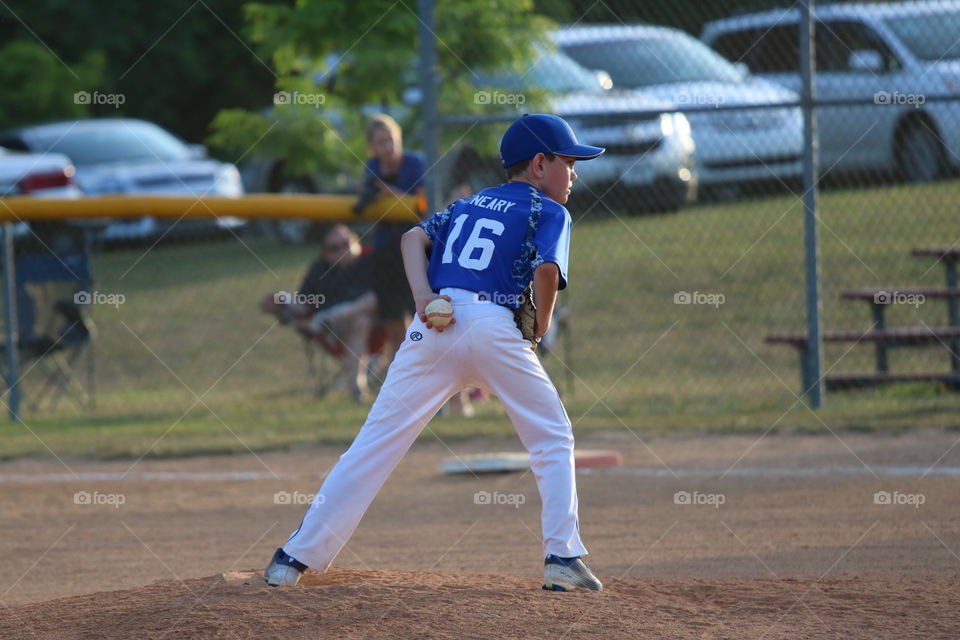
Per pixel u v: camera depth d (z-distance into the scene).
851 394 34.19
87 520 23.48
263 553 20.41
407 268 15.02
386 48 45.59
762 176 50.72
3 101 78.69
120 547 21.20
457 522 22.27
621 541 20.19
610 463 27.11
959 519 20.73
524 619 13.48
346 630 12.99
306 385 40.00
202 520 23.22
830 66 50.31
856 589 15.33
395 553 19.89
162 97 84.75
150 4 83.81
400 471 27.52
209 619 13.38
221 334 46.78
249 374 41.88
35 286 38.44
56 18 83.06
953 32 49.28
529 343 14.89
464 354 14.55
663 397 34.94
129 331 47.75
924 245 42.62
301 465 28.61
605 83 50.34
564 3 59.97
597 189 49.59
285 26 46.84
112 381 42.12
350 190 62.06
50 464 29.77
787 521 21.17
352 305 37.62
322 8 45.25
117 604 14.39
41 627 13.74
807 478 24.69
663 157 49.19
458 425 32.59
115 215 35.84
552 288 14.70
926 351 37.84
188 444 31.38
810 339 32.47
